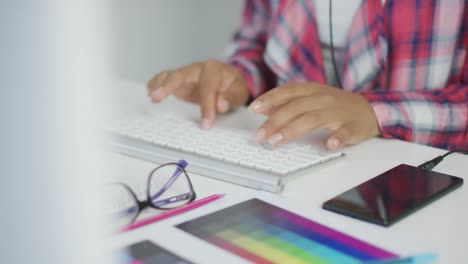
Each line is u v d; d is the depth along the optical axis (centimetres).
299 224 52
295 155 69
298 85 81
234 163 65
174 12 210
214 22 217
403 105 86
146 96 100
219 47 220
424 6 102
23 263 29
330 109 77
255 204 57
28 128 27
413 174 65
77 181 28
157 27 207
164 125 80
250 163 65
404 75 104
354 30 106
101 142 28
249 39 123
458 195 61
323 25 111
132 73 204
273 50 113
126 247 47
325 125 75
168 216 53
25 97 27
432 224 53
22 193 28
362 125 78
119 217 53
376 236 50
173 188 62
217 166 65
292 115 74
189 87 98
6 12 26
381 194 58
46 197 28
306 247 48
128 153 72
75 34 27
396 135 83
